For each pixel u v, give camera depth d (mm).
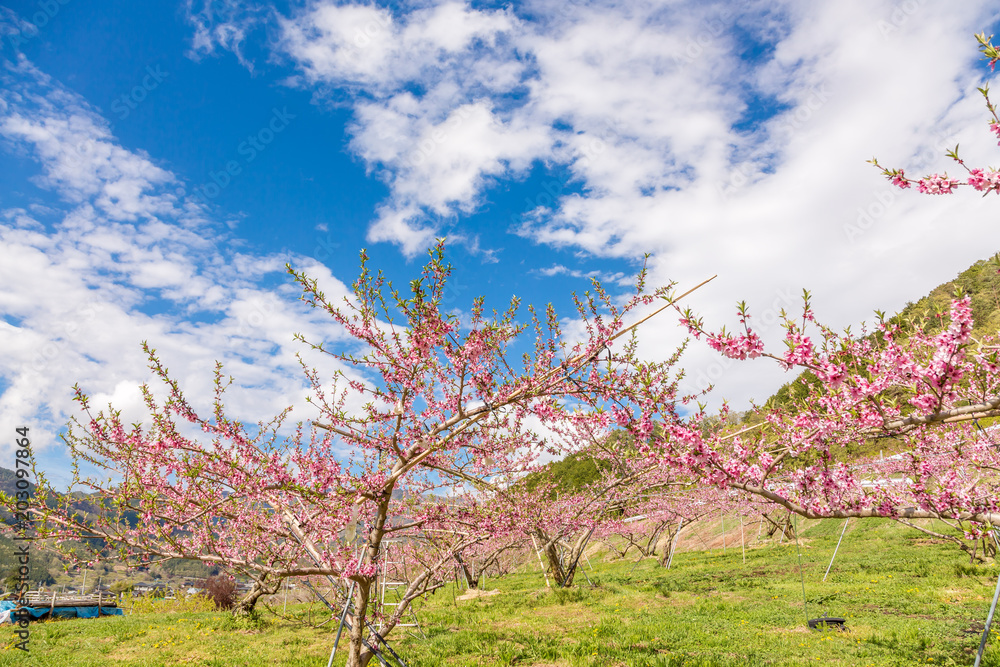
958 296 4457
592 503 14430
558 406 5930
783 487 5926
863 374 5496
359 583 6699
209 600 18469
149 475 6352
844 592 12531
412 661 9398
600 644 9578
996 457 7488
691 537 33156
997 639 7633
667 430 5508
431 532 7938
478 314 6105
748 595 13719
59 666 10281
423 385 6492
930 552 15867
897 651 7836
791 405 6242
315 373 7371
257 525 6438
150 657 10953
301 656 10430
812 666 7457
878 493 5562
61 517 5574
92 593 18656
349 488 6539
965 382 5184
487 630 11836
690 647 9000
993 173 4438
